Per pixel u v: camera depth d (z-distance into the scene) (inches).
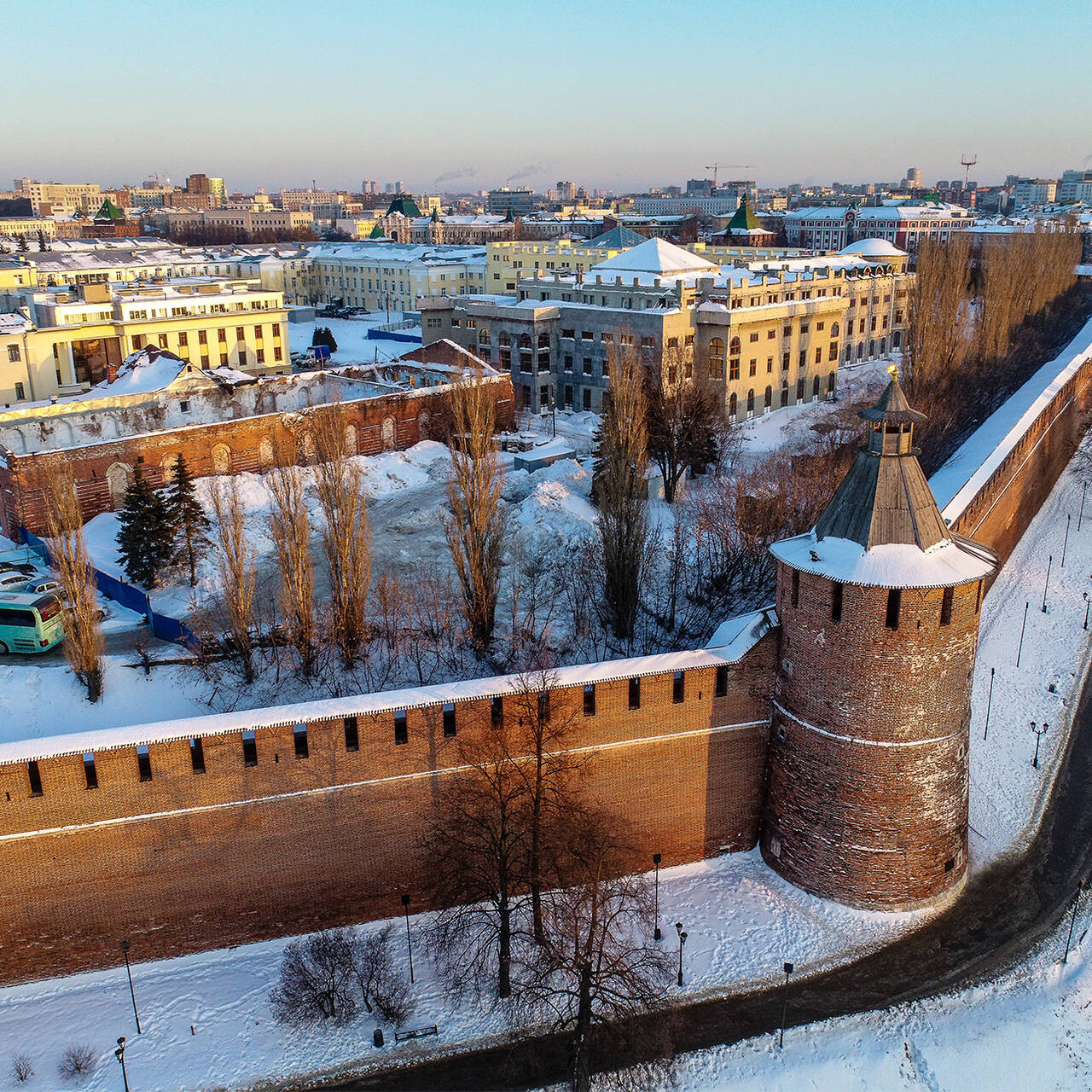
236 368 4805.6
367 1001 1353.3
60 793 1334.9
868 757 1441.9
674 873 1595.7
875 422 1392.7
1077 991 1392.7
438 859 1449.3
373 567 2390.5
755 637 1536.7
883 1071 1283.2
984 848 1674.5
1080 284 6294.3
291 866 1443.2
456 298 4886.8
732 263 5816.9
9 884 1347.2
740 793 1606.8
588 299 4549.7
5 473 2518.5
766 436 3914.9
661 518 2687.0
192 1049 1300.4
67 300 4571.9
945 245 3983.8
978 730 1994.3
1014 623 2450.8
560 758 1477.6
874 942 1467.8
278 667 1910.7
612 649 2071.9
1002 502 2659.9
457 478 2037.4
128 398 3238.2
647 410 2608.3
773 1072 1282.0
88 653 1790.1
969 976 1416.1
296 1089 1264.8
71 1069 1262.3
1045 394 3282.5
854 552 1400.1
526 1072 1286.9
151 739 1348.4
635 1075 1269.7
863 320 5196.9
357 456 3038.9
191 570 2245.3
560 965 1273.4
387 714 1412.4
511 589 2287.2
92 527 2593.5
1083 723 2081.7
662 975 1392.7
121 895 1395.2
